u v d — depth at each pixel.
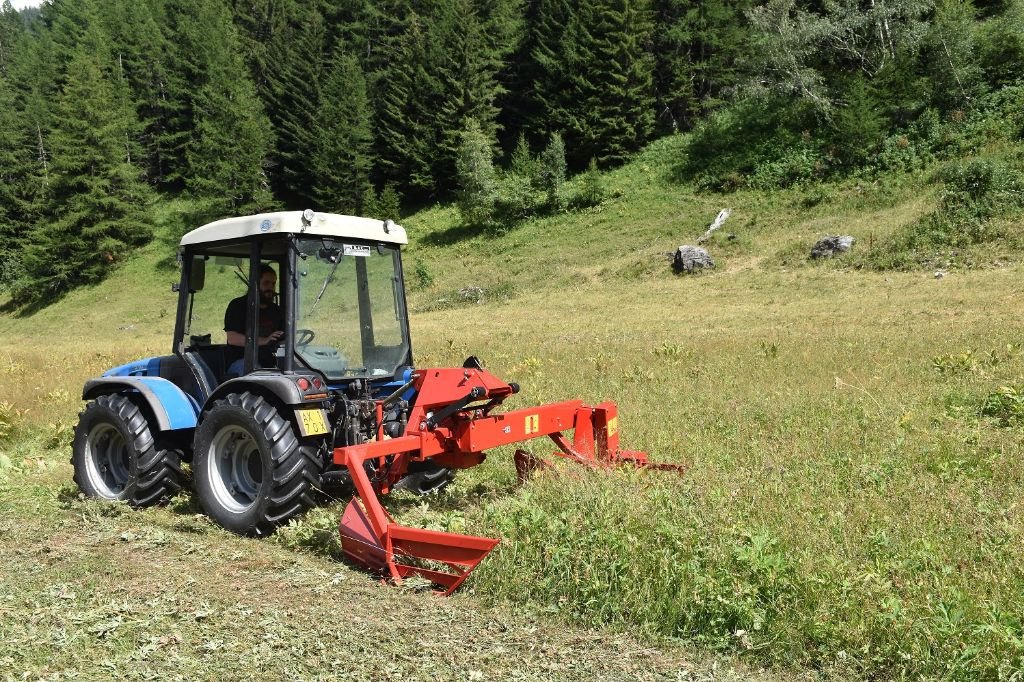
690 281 25.89
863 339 13.23
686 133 44.94
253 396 5.42
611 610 3.77
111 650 3.59
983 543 4.11
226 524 5.47
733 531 4.09
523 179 42.53
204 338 6.22
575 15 47.16
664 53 48.00
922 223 23.39
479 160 43.09
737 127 40.97
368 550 4.58
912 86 33.47
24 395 11.69
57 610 4.03
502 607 3.96
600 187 40.75
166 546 5.08
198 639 3.67
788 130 37.78
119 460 6.51
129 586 4.35
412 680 3.25
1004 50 33.50
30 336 41.81
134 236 51.44
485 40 53.12
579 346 15.55
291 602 4.09
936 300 17.34
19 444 9.16
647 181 41.28
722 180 37.16
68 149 49.38
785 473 5.53
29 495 6.59
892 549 3.99
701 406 8.40
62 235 49.03
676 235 33.06
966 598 3.44
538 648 3.52
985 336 12.30
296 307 5.49
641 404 8.70
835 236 24.59
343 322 5.76
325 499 5.73
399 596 4.16
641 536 4.11
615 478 4.90
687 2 47.00
